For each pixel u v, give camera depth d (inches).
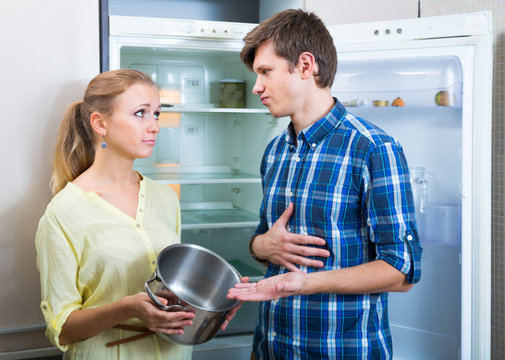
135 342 45.8
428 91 74.7
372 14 86.0
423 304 80.9
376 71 77.1
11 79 65.6
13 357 66.9
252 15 100.6
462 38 69.1
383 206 41.9
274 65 44.4
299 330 44.8
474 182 69.8
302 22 44.3
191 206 93.4
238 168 93.7
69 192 46.3
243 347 79.7
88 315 42.9
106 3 70.1
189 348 50.6
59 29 67.3
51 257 44.4
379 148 42.9
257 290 41.2
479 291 69.8
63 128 51.2
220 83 88.0
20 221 66.8
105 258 45.2
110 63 70.7
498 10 83.1
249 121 90.6
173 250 45.1
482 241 69.4
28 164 66.7
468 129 69.7
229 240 89.2
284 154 48.9
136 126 46.4
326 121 45.7
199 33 73.7
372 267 41.3
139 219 47.7
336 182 44.1
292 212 46.1
